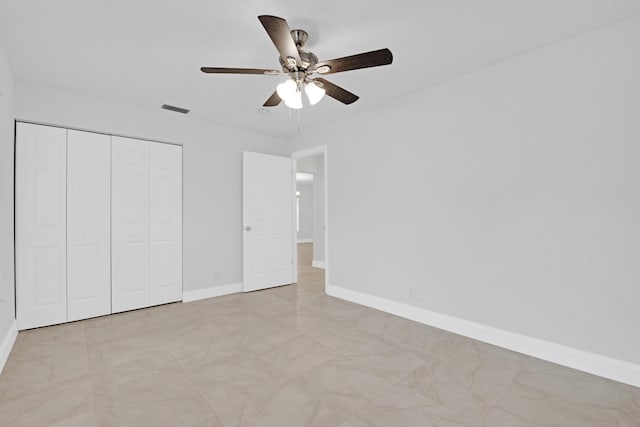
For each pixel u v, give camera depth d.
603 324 2.09
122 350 2.48
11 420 1.64
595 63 2.12
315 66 1.93
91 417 1.67
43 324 2.97
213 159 4.11
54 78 2.79
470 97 2.74
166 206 3.73
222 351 2.47
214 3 1.83
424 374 2.12
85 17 1.95
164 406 1.76
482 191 2.67
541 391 1.92
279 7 1.86
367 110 3.64
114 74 2.72
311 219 12.41
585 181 2.16
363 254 3.72
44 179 2.99
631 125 1.99
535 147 2.38
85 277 3.20
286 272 4.76
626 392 1.90
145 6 1.85
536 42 2.27
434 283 3.02
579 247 2.19
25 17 1.94
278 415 1.69
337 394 1.88
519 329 2.46
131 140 3.50
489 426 1.60
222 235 4.19
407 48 2.34
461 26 2.07
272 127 4.31
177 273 3.82
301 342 2.64
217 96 3.21
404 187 3.27
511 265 2.50
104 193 3.32
